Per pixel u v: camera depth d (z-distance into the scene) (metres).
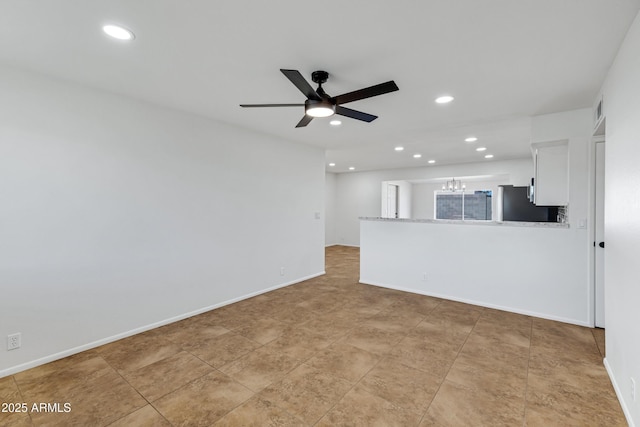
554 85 2.63
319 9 1.64
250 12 1.67
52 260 2.54
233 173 3.99
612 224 2.18
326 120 3.73
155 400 2.04
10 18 1.72
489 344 2.85
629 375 1.81
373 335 3.04
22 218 2.40
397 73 2.42
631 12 1.64
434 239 4.33
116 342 2.88
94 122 2.76
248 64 2.28
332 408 1.96
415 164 7.80
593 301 3.25
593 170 3.21
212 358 2.58
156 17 1.71
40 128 2.46
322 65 2.29
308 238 5.28
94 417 1.88
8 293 2.35
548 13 1.66
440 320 3.44
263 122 3.84
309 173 5.25
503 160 7.09
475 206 9.57
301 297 4.27
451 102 3.08
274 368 2.43
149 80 2.58
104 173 2.83
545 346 2.80
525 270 3.64
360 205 9.34
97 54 2.14
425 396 2.08
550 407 1.97
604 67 2.28
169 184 3.32
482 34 1.87
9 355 2.35
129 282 3.02
